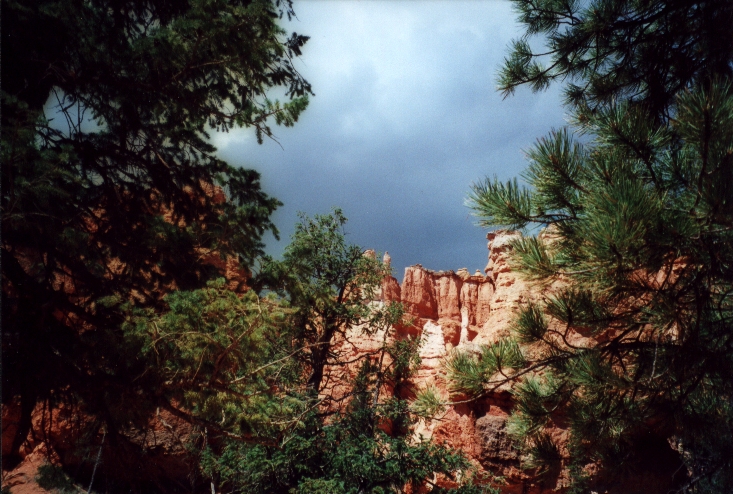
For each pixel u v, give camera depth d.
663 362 7.22
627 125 6.66
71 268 8.32
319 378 19.77
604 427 7.60
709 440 7.61
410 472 16.97
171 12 9.68
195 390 7.54
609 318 7.33
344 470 16.20
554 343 7.72
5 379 7.45
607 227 5.96
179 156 9.86
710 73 7.72
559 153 6.77
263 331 7.58
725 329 7.00
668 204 6.38
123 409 8.18
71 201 7.87
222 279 7.61
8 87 7.55
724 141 5.84
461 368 8.07
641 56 9.45
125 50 8.27
